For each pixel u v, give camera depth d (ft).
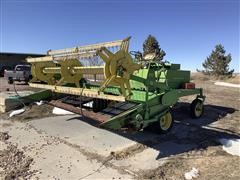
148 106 20.77
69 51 22.98
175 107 34.96
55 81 28.07
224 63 106.42
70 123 27.32
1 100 33.14
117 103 22.04
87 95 19.65
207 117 30.22
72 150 19.80
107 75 17.11
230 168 16.47
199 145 20.79
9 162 17.97
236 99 44.55
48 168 16.98
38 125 26.84
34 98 28.19
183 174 15.87
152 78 22.30
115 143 21.13
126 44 17.78
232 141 21.33
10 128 26.13
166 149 19.88
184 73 27.99
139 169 16.56
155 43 80.89
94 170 16.57
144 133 23.71
